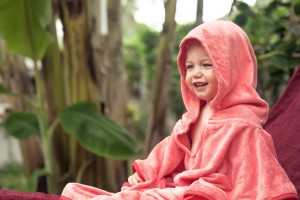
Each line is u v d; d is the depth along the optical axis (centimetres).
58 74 285
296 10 242
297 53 242
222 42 122
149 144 294
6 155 636
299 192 146
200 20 238
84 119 259
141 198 120
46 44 265
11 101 356
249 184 114
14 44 262
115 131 263
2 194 151
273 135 169
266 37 276
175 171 137
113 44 323
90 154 287
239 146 118
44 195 154
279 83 265
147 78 623
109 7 320
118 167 301
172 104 525
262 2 291
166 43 285
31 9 251
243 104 124
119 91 326
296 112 167
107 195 126
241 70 126
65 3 277
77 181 281
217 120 123
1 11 250
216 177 117
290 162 156
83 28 279
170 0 282
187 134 136
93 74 284
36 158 356
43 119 276
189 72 129
